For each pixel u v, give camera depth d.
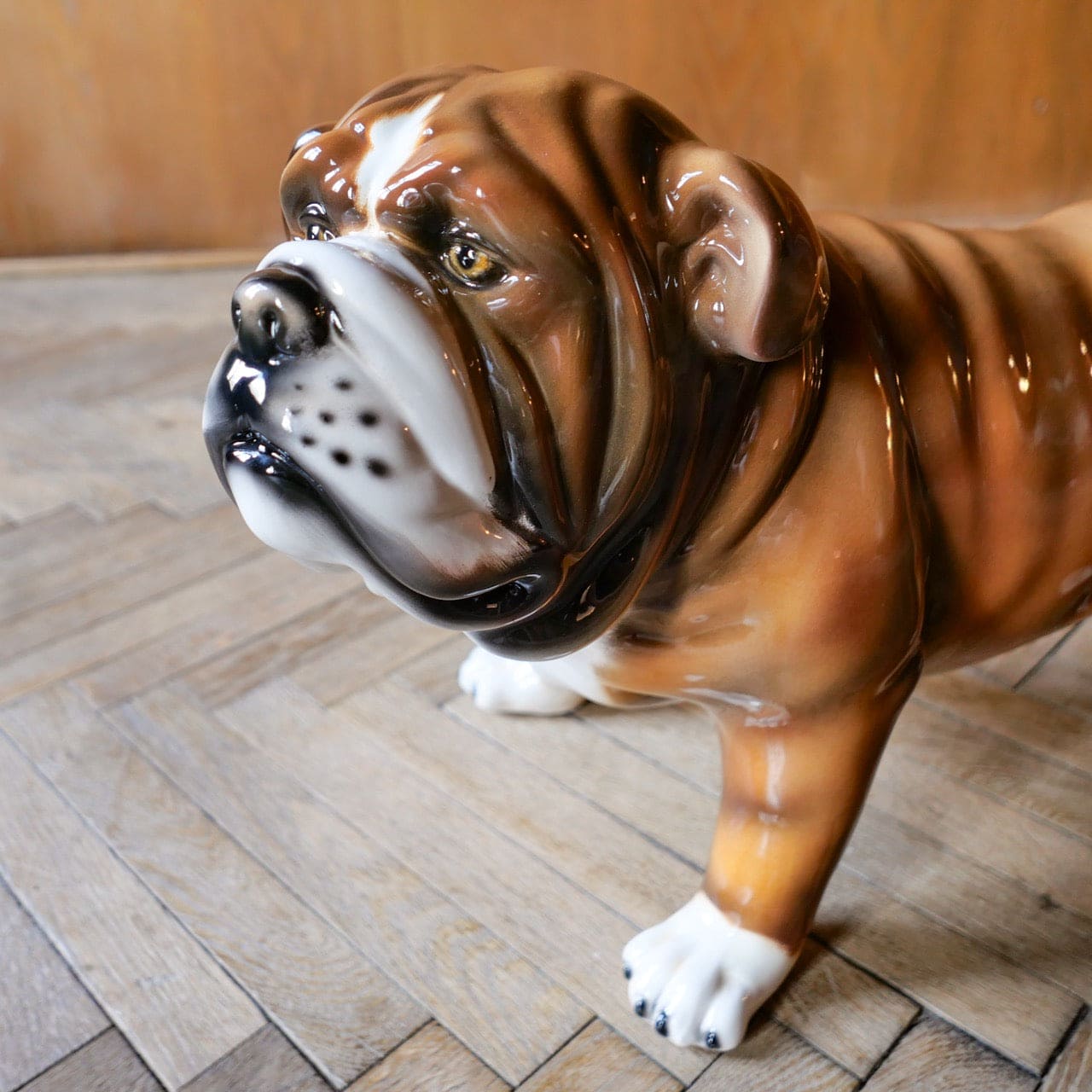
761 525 0.64
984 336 0.70
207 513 1.50
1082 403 0.72
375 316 0.51
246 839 0.99
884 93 2.02
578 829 0.99
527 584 0.60
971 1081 0.77
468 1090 0.78
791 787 0.75
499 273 0.53
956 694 1.12
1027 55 1.89
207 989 0.86
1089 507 0.74
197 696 1.16
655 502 0.61
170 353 2.02
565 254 0.52
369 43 2.28
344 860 0.97
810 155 2.14
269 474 0.56
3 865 0.97
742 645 0.68
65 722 1.13
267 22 2.27
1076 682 1.12
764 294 0.53
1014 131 1.97
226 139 2.39
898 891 0.91
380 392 0.52
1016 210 2.03
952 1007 0.82
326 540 0.58
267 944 0.89
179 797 1.04
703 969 0.79
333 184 0.57
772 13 2.03
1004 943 0.87
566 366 0.54
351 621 1.27
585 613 0.64
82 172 2.43
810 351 0.62
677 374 0.57
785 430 0.62
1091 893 0.91
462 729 1.11
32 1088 0.79
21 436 1.73
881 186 2.11
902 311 0.69
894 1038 0.80
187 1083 0.79
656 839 0.97
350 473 0.53
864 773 0.75
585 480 0.57
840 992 0.83
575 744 1.08
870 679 0.70
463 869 0.95
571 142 0.54
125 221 2.49
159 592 1.34
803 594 0.66
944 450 0.69
